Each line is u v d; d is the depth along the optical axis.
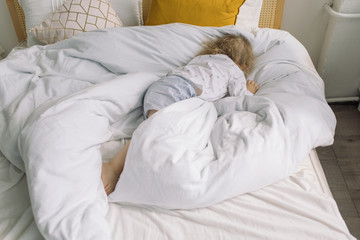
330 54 1.79
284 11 1.81
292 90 1.20
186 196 0.79
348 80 1.88
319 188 0.92
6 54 2.10
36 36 1.49
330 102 1.98
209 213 0.82
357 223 1.29
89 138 0.88
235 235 0.76
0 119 1.01
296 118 1.00
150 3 1.64
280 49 1.44
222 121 1.03
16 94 1.13
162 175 0.80
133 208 0.86
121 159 0.95
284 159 0.90
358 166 1.55
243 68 1.38
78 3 1.46
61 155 0.79
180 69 1.26
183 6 1.47
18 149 0.90
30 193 0.75
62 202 0.74
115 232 0.78
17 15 1.83
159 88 1.13
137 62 1.32
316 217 0.79
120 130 1.11
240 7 1.55
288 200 0.85
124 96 1.07
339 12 1.63
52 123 0.84
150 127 0.90
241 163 0.84
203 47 1.38
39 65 1.26
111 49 1.30
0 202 0.84
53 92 1.11
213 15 1.46
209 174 0.83
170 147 0.84
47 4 1.54
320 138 1.02
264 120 1.01
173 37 1.36
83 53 1.28
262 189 0.89
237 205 0.84
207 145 0.98
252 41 1.46
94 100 0.99
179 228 0.79
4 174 0.93
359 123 1.80
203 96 1.20
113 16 1.52
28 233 0.76
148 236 0.77
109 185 0.91
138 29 1.36
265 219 0.80
